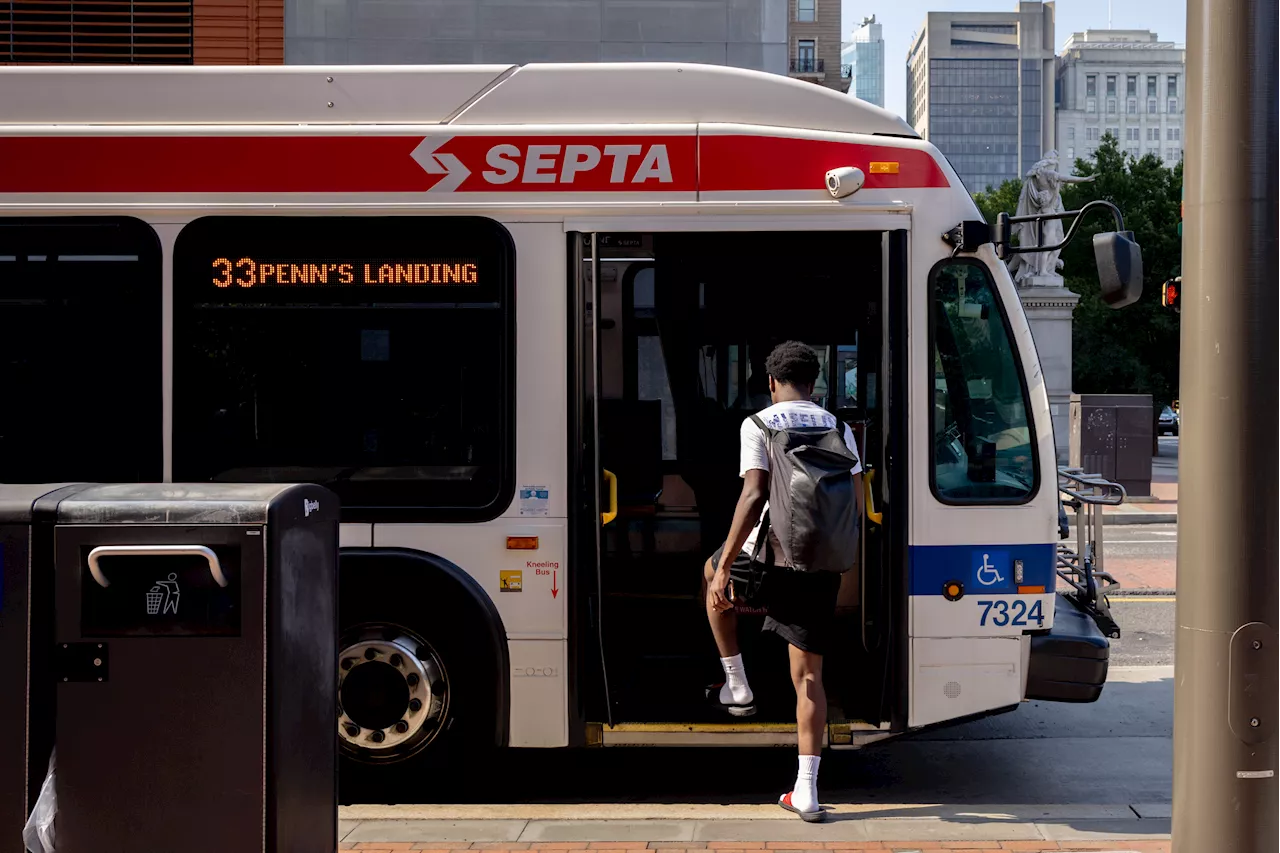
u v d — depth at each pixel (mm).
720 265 6242
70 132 6199
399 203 6168
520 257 6160
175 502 3689
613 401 6238
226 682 3676
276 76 6340
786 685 6273
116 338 6168
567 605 6109
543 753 7273
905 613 6113
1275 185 4082
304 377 6168
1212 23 4141
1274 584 4141
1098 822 5609
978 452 6195
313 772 4023
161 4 14531
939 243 6191
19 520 3646
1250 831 4172
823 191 6195
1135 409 22359
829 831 5441
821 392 6254
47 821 3676
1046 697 6219
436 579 6094
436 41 14812
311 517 3984
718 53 15047
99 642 3668
